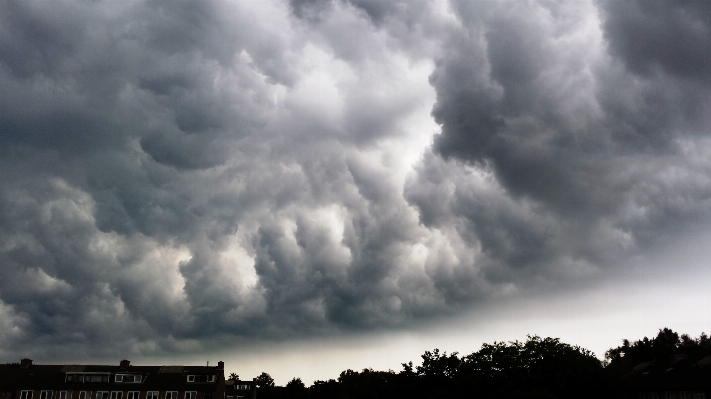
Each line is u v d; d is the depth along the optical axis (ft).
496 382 278.67
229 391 573.74
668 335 561.43
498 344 297.74
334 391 635.25
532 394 254.88
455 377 286.66
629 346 527.40
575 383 269.85
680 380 323.78
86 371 424.05
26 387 408.05
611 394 269.44
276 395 635.66
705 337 541.34
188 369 436.76
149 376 431.43
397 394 291.38
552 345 292.81
